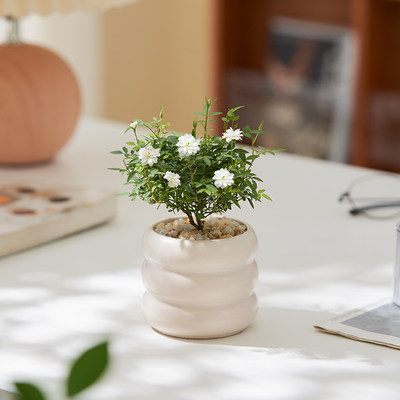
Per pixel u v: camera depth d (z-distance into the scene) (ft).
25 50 6.09
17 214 4.66
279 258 4.35
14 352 3.25
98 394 2.87
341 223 4.98
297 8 11.61
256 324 3.51
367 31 10.20
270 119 11.94
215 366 3.11
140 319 3.59
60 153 6.76
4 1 5.68
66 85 6.15
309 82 11.41
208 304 3.29
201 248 3.22
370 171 6.21
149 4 13.15
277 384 2.96
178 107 13.70
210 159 3.22
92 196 5.01
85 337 3.40
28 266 4.25
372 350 3.25
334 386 2.94
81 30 12.59
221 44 11.96
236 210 5.21
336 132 11.12
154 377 3.02
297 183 5.86
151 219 5.08
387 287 3.95
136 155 3.25
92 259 4.35
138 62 13.37
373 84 10.52
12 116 6.00
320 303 3.75
